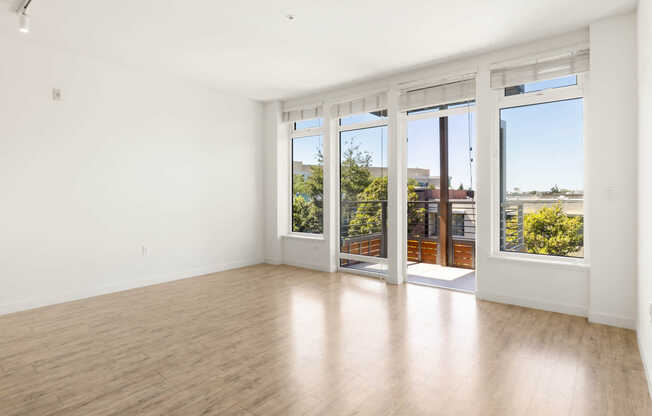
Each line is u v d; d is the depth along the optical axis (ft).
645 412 6.43
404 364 8.29
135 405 6.70
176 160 16.28
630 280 10.20
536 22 10.66
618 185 10.30
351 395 7.02
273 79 16.05
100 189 13.92
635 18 9.99
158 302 13.02
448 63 13.89
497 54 12.75
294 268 18.79
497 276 12.87
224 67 14.60
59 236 12.91
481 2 9.55
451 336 9.89
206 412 6.48
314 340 9.66
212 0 9.50
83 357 8.68
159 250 15.75
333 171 17.84
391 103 15.53
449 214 15.72
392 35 11.57
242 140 18.99
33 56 12.23
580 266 11.24
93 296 13.75
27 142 12.15
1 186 11.66
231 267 18.60
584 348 9.05
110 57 13.55
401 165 15.83
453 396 6.98
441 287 14.78
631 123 10.08
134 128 14.85
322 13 10.19
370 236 16.89
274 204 19.67
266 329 10.46
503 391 7.15
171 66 14.48
